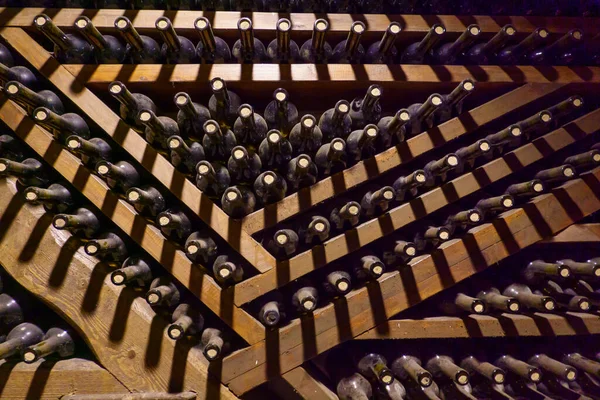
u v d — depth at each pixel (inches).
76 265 56.8
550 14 67.9
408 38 63.8
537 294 61.5
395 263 62.4
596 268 55.1
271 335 57.3
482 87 63.3
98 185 56.2
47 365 56.4
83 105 56.8
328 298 62.0
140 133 59.9
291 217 62.4
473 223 60.6
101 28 58.4
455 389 60.8
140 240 56.1
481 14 68.3
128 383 56.1
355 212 52.7
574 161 60.6
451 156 54.6
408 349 62.3
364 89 62.7
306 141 60.3
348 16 61.9
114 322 56.5
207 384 56.4
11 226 56.6
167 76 57.9
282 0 64.2
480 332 59.5
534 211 61.4
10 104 56.4
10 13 57.8
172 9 63.1
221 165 59.1
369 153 61.4
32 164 57.5
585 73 63.4
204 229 60.0
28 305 60.9
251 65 59.3
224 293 56.7
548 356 61.9
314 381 57.9
